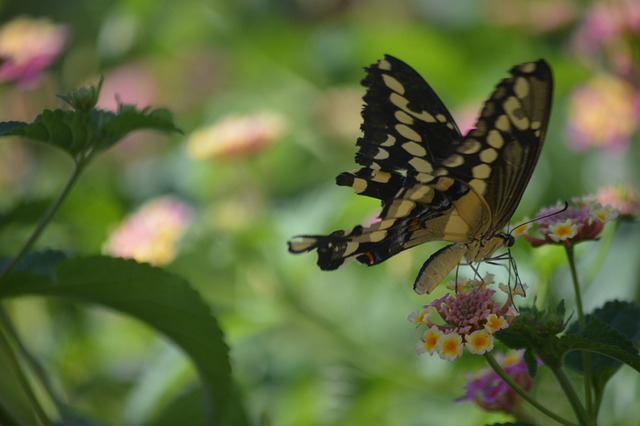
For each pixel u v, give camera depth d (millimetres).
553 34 2852
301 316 2299
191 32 3365
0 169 2902
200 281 2348
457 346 1969
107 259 1996
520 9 2928
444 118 2008
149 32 3297
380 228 2020
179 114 3404
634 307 2010
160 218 2283
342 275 2449
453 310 1979
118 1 3164
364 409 2254
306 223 2303
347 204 2295
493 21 2969
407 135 2006
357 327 2352
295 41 3219
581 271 2131
